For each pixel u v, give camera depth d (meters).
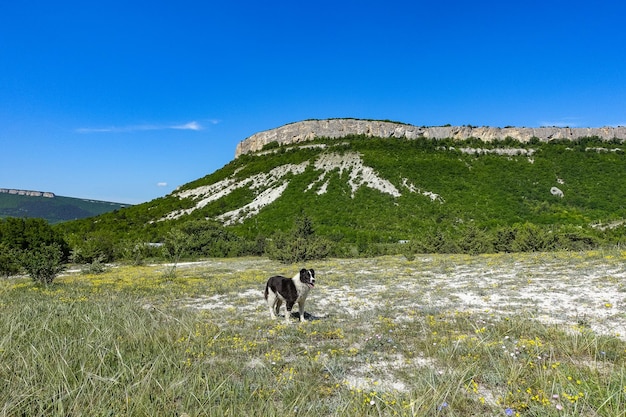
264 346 6.08
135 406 3.72
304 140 121.00
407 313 8.59
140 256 32.50
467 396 4.01
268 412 3.65
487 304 9.20
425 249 32.53
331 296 11.67
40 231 30.08
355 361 5.33
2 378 4.26
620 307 7.84
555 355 5.14
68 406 3.71
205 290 13.38
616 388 3.77
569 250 23.56
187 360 5.14
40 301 10.48
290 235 36.19
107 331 6.17
